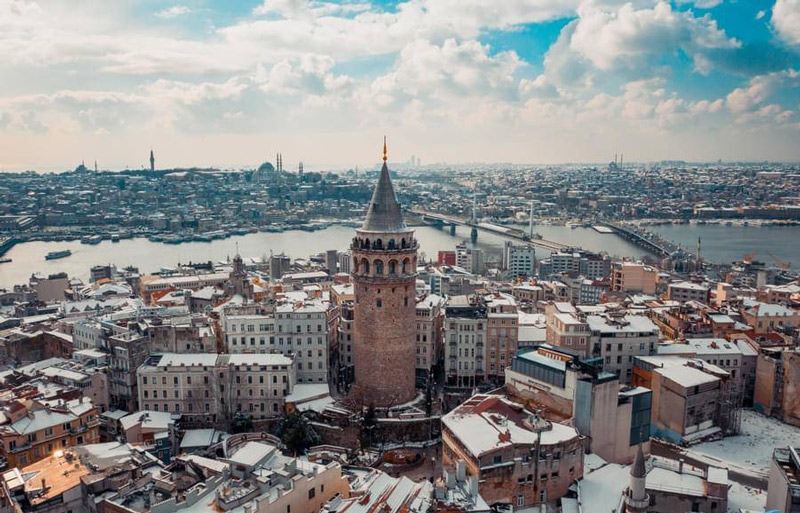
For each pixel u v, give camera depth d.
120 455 141.38
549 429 147.12
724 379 195.25
